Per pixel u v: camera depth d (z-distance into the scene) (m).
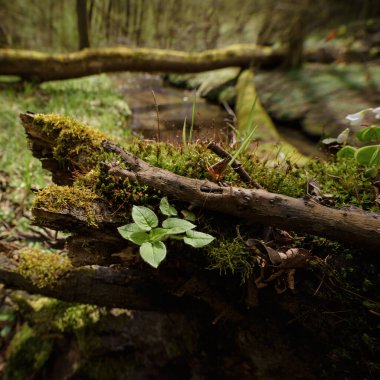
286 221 0.32
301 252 0.32
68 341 0.57
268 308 0.39
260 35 1.61
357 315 0.34
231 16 1.75
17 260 0.47
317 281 0.35
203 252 0.34
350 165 0.45
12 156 0.81
